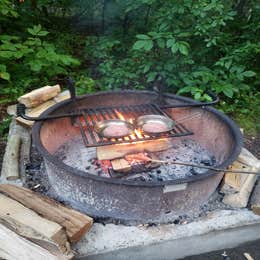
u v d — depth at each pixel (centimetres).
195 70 357
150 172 214
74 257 161
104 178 159
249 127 338
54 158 170
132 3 378
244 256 196
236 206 198
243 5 404
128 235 173
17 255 148
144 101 268
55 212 167
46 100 282
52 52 346
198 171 223
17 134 256
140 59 376
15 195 179
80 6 489
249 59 368
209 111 237
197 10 306
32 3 459
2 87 347
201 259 192
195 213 192
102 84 370
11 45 331
